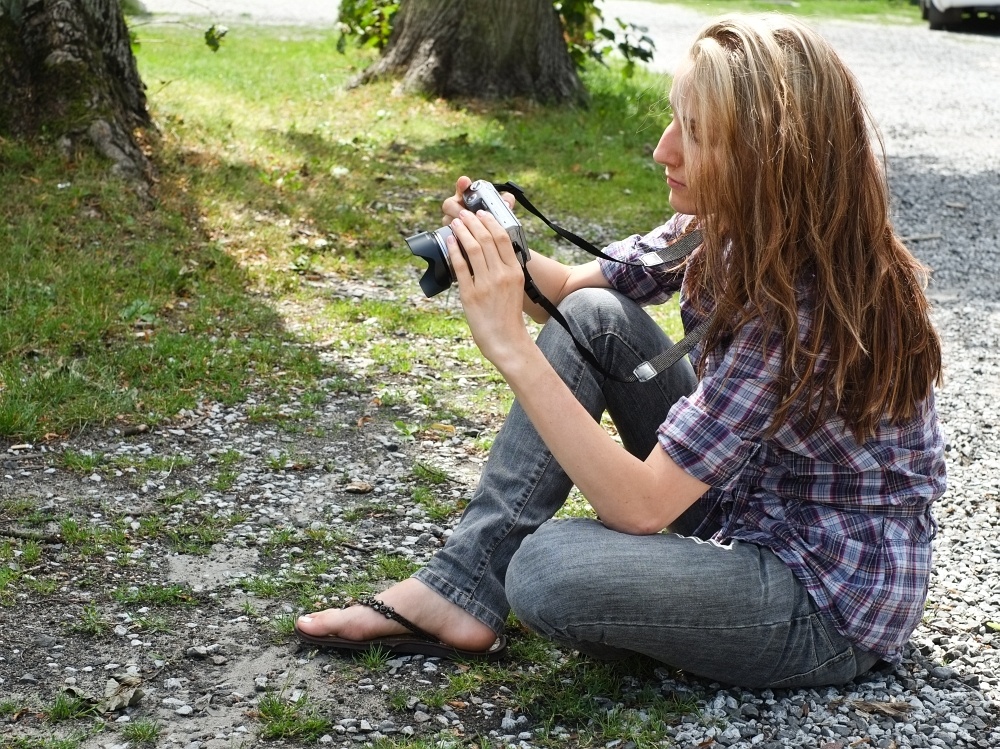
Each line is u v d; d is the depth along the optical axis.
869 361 2.11
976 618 2.87
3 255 5.09
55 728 2.31
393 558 3.13
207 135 7.57
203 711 2.39
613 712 2.36
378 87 10.30
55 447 3.68
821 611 2.28
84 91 6.37
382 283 5.70
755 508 2.34
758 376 2.09
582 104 10.44
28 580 2.88
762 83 2.03
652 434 2.57
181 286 5.12
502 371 2.12
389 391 4.36
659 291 2.70
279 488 3.53
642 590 2.17
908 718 2.35
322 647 2.62
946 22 20.89
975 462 4.09
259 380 4.34
